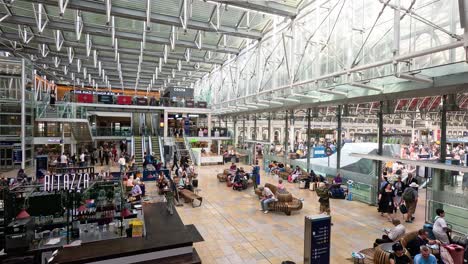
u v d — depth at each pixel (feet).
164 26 66.85
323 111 87.40
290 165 67.05
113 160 86.53
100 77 135.13
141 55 84.38
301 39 56.65
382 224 34.01
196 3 53.88
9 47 80.53
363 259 21.44
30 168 72.08
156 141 91.86
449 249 21.40
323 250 21.47
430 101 65.46
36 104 78.07
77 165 65.00
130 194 39.83
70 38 76.38
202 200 44.75
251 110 83.71
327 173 54.70
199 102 104.17
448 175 40.01
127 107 94.38
